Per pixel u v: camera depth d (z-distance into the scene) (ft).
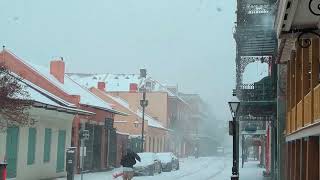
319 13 30.35
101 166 127.13
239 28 79.61
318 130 42.32
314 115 43.83
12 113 65.05
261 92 87.30
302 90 55.36
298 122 56.95
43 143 90.84
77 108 100.99
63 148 100.83
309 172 52.24
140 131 183.21
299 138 57.47
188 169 146.00
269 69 99.86
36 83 111.24
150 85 259.80
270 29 78.38
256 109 90.53
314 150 52.01
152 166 114.93
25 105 66.95
